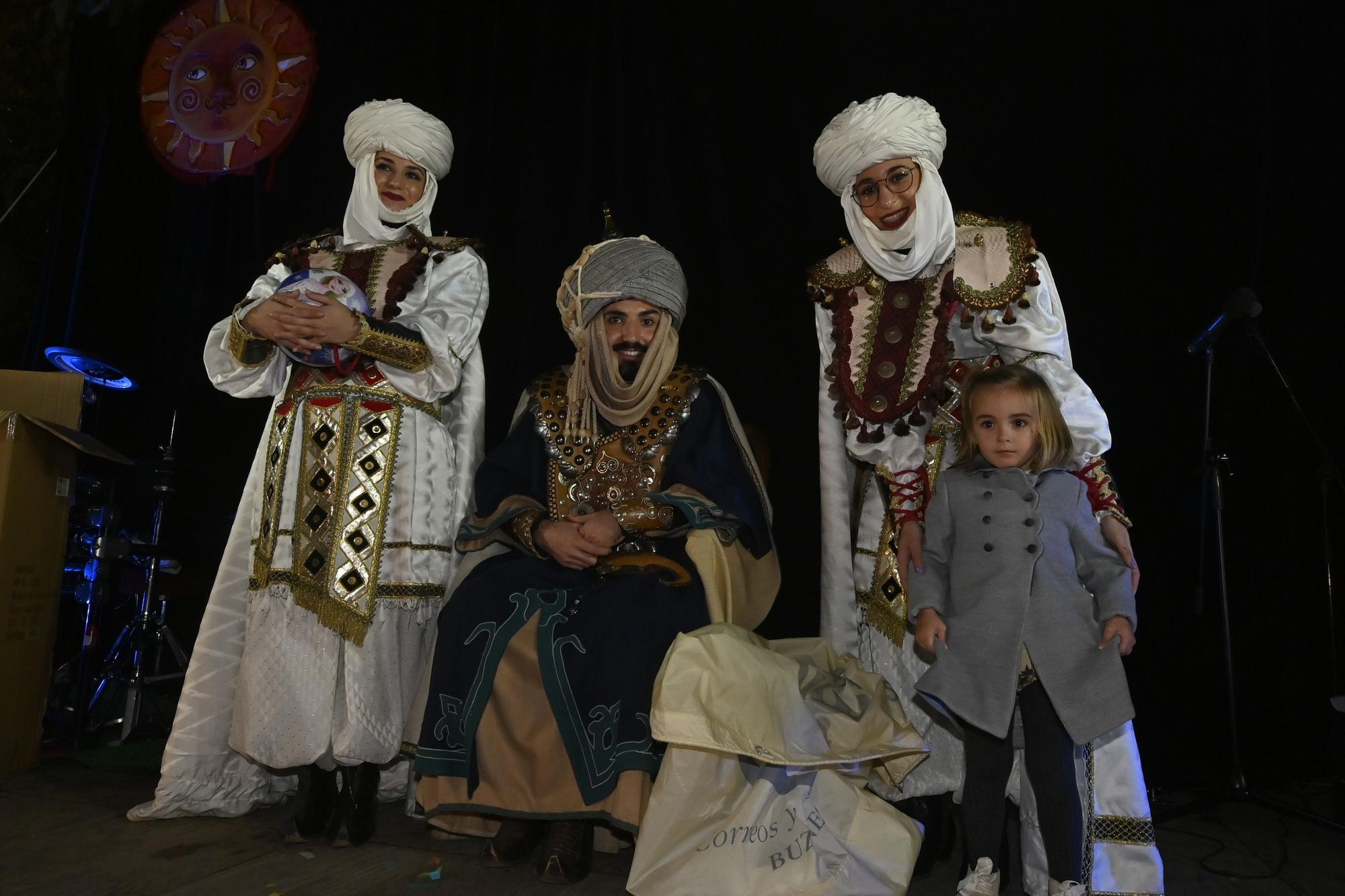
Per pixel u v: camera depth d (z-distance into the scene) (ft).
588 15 12.66
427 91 13.32
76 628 13.69
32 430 10.11
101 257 15.28
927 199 7.69
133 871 6.91
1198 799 9.47
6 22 16.20
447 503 8.55
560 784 7.14
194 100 14.74
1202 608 9.91
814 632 11.46
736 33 12.06
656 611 7.46
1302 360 10.59
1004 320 7.37
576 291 8.52
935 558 6.96
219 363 8.61
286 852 7.52
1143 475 10.71
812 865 6.56
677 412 8.49
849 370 7.86
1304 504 10.72
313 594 7.86
